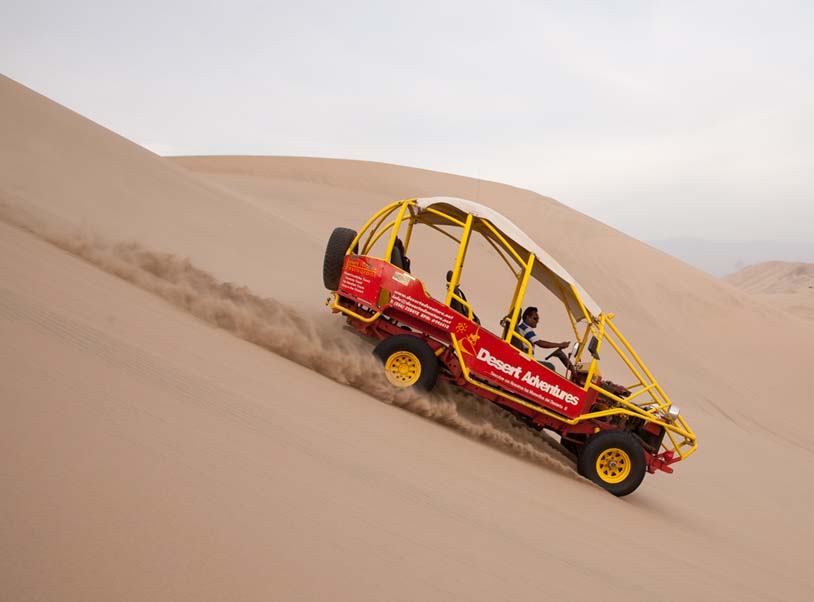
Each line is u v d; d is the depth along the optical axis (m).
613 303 34.78
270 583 2.50
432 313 8.48
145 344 4.89
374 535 3.38
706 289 38.81
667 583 5.13
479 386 8.56
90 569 2.14
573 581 4.11
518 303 8.68
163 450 3.19
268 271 13.28
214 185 23.41
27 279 5.31
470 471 6.02
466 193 48.78
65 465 2.67
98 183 14.05
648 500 9.45
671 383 26.11
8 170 11.45
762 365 32.47
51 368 3.59
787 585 7.28
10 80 20.02
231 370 5.39
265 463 3.63
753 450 19.61
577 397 8.82
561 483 7.84
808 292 95.12
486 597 3.25
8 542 2.10
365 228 8.98
